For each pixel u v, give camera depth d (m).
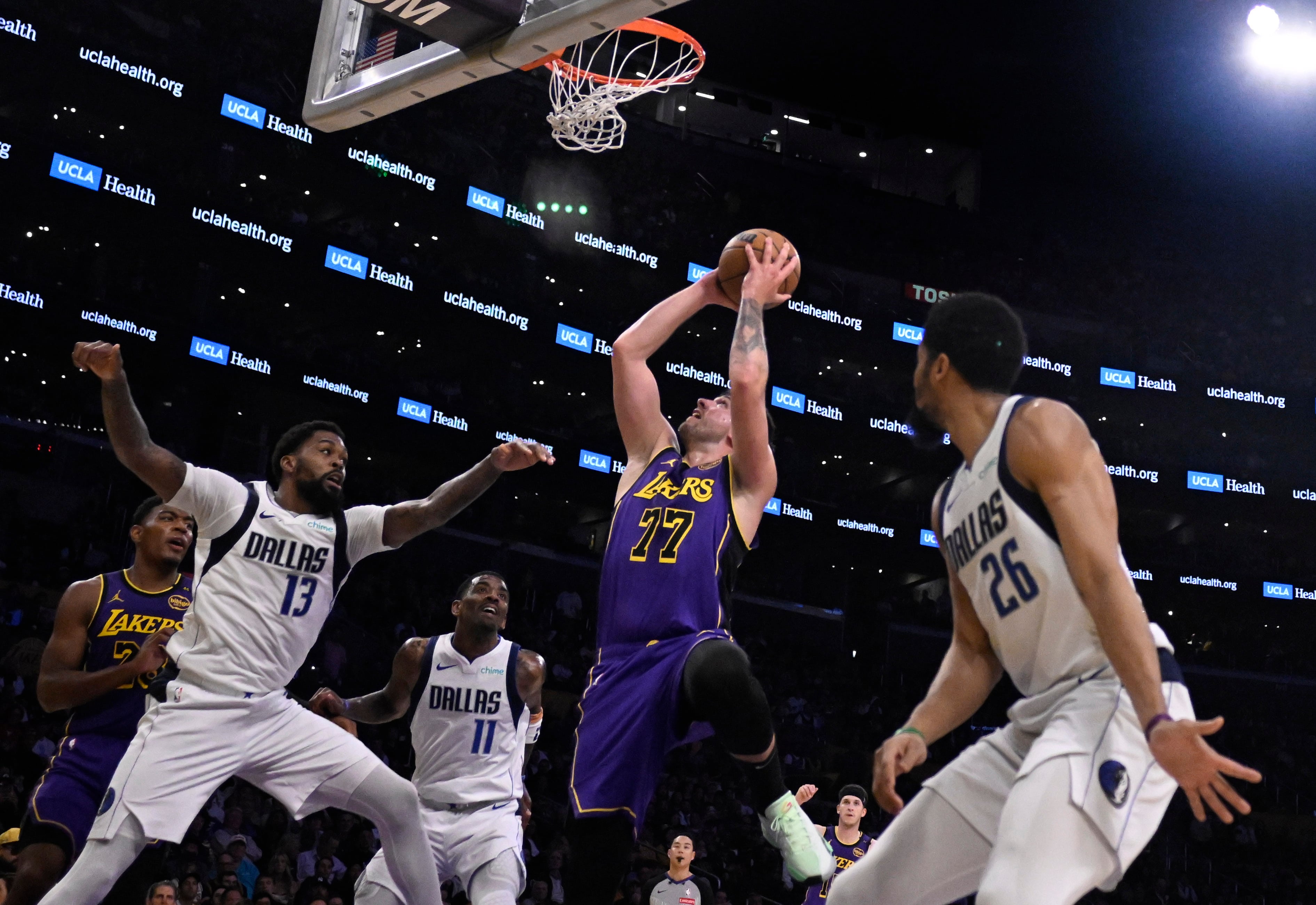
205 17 23.11
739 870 16.31
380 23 5.32
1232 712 29.00
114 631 4.84
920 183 32.62
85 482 20.61
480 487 4.43
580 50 6.37
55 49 20.11
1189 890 20.61
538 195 26.62
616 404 3.92
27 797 12.04
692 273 27.53
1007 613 2.46
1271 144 28.95
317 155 23.06
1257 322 32.12
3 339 20.52
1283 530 31.56
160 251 22.11
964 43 27.41
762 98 31.72
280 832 12.88
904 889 2.64
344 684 19.34
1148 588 29.33
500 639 6.42
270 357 22.09
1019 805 2.20
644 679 3.33
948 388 2.61
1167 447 31.20
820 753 23.59
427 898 4.28
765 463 3.57
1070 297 31.38
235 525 4.14
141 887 4.55
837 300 30.02
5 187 19.73
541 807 16.69
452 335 25.50
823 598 30.62
